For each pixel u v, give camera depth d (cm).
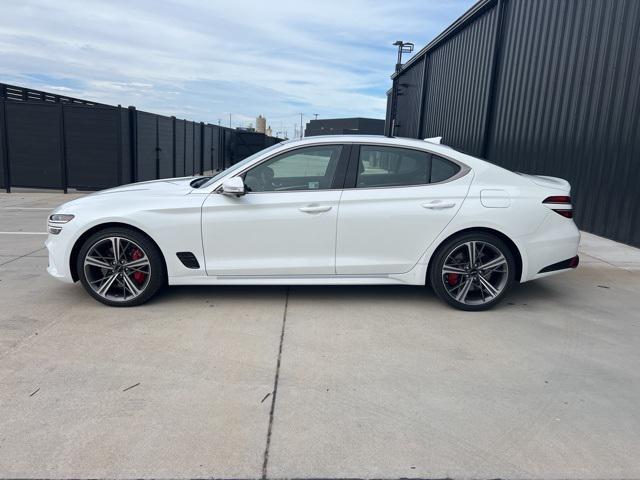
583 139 833
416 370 357
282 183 469
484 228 464
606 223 777
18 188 1463
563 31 904
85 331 412
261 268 463
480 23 1378
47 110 1345
